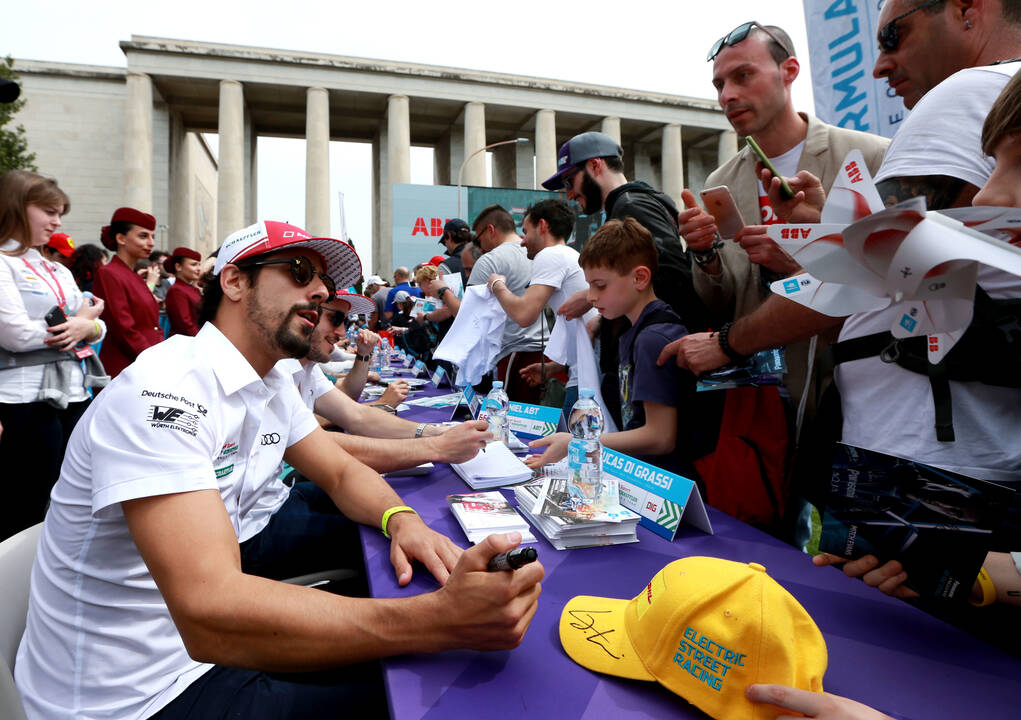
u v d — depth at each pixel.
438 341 5.43
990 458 1.03
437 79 32.56
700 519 1.32
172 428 0.92
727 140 36.62
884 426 1.14
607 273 1.96
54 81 29.17
